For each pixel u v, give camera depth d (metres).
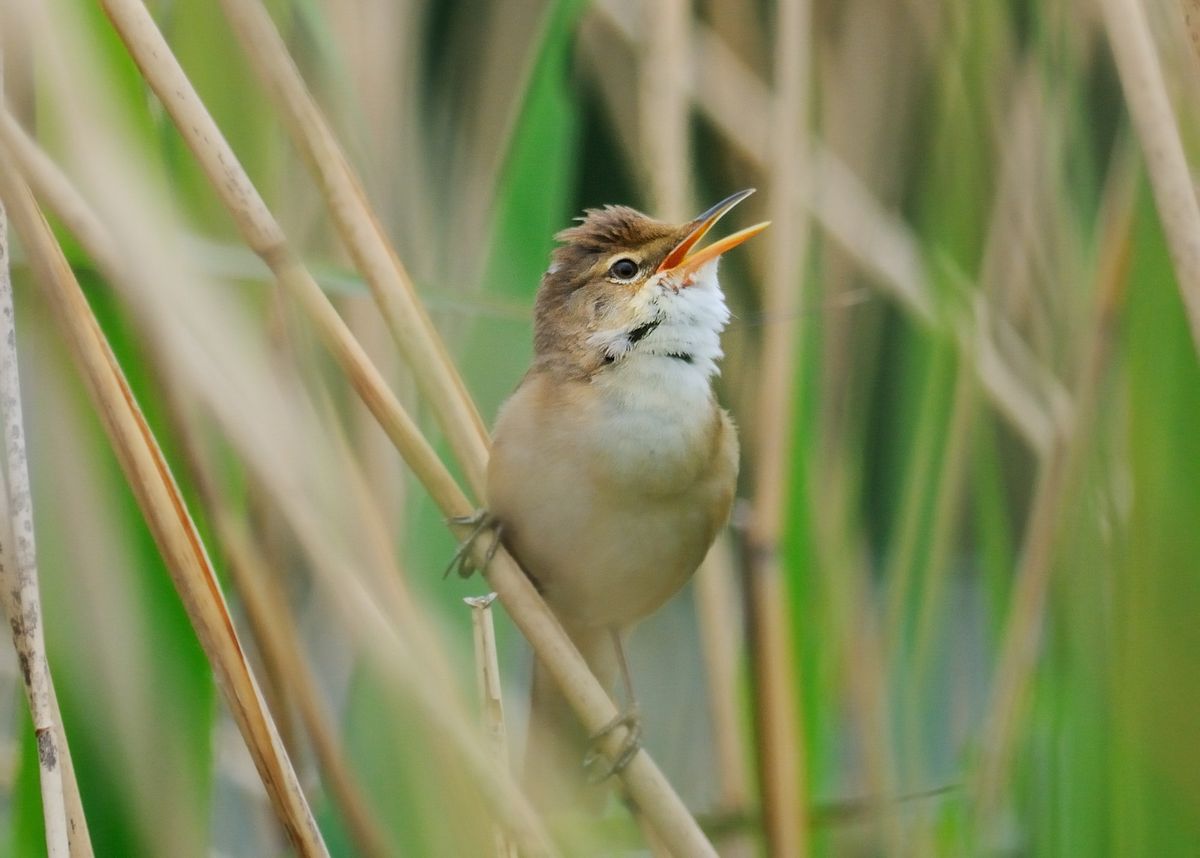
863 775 3.74
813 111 3.79
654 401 3.72
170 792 3.68
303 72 3.75
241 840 3.76
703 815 3.72
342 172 3.68
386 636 3.68
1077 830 3.71
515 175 3.73
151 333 3.68
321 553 3.68
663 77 3.75
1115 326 3.72
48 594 3.68
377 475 3.74
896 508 3.76
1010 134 3.77
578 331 3.72
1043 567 3.74
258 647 3.70
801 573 3.73
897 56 3.79
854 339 3.78
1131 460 3.71
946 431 3.75
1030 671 3.73
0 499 3.66
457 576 3.73
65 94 3.68
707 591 3.75
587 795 3.70
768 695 3.71
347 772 3.69
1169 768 3.71
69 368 3.68
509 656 3.75
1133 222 3.72
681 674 3.81
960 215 3.75
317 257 3.75
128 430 3.66
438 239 3.77
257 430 3.68
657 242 3.73
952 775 3.76
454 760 3.68
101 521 3.68
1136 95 3.69
